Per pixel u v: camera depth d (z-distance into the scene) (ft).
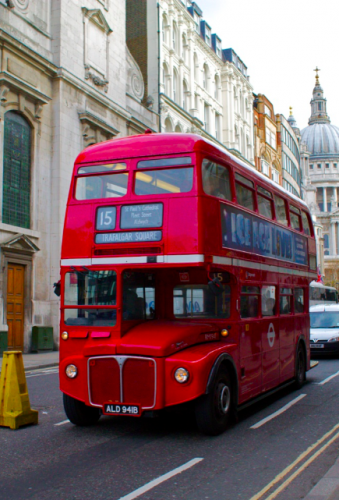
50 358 64.80
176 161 26.48
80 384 26.22
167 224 25.84
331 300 158.20
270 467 21.07
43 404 34.50
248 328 30.25
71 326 27.02
